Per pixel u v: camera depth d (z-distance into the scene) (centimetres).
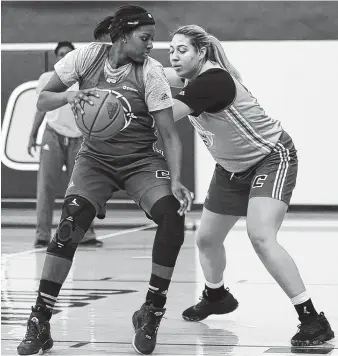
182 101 704
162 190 689
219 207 793
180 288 1014
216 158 775
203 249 818
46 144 1424
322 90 2059
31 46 2144
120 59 677
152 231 1706
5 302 921
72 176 711
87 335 758
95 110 671
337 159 2061
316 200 2069
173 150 685
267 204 728
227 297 839
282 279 725
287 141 758
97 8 2130
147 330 687
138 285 1041
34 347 675
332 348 708
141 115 686
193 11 2091
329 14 2052
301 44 2062
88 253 1359
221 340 741
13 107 2155
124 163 698
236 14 2078
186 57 732
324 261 1253
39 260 1272
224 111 728
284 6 2062
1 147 2164
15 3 2142
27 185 2164
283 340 741
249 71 2083
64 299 944
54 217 1981
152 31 673
